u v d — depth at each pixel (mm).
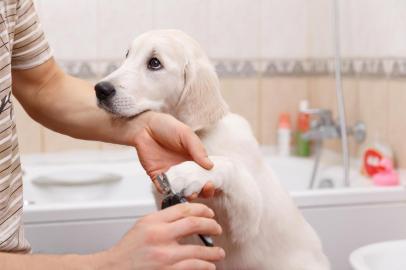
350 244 1639
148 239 605
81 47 2299
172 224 619
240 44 2457
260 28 2473
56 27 2268
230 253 1104
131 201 1520
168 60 1131
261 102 2518
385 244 1294
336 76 2051
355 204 1630
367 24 2086
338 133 2100
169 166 881
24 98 975
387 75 1965
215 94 1117
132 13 2328
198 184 832
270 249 1127
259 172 1123
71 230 1470
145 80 1124
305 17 2518
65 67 2291
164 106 1147
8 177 758
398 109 1899
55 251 1467
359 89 2174
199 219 631
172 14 2365
